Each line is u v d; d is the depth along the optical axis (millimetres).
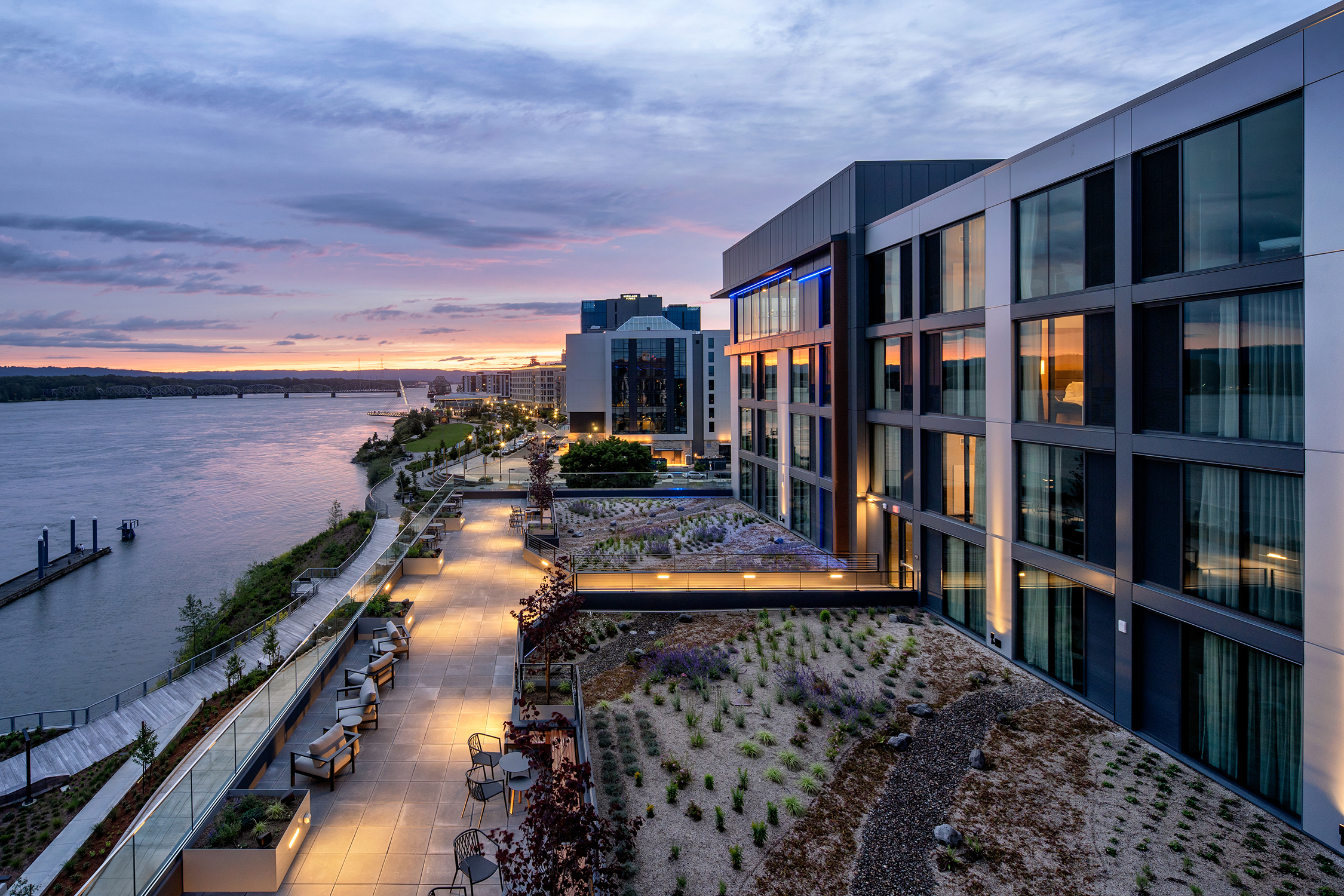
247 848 8992
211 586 50344
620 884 9273
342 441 157875
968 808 10938
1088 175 13859
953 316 18406
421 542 25453
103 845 16484
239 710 11008
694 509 37344
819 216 26062
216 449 142375
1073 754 12383
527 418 164125
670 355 83250
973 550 18250
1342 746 9414
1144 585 12633
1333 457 9438
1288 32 9828
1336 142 9266
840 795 11359
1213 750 11602
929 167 23156
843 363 23938
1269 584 10602
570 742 12289
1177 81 11594
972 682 15312
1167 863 9516
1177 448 11820
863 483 23484
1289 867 9258
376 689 13711
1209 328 11461
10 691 33438
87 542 62531
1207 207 11344
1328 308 9453
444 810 10680
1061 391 14812
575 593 18703
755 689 15195
